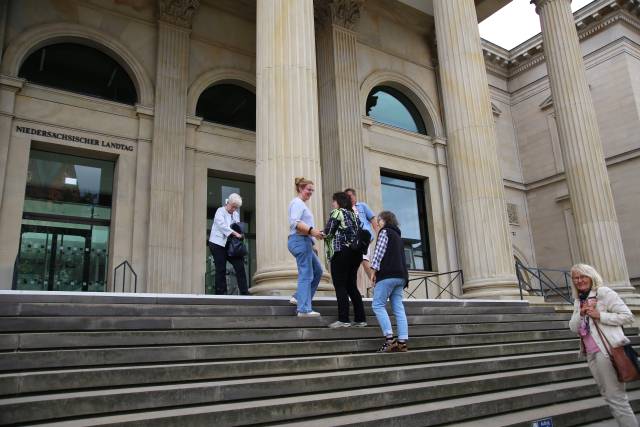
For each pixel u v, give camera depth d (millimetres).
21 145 12219
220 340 5746
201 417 4047
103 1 14328
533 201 25594
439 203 19359
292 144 8992
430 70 20797
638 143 21734
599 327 4699
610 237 15227
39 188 12773
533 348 7906
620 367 4516
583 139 15969
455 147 12664
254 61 16750
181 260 13625
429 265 18844
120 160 13578
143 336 5320
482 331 8328
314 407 4602
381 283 6406
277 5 9734
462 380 5910
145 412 4133
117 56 14312
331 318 7039
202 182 14797
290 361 5383
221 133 15461
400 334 6320
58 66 13680
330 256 6887
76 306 5805
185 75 15000
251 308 6871
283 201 8727
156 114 14188
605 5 22750
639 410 6371
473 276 11812
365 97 18266
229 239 9070
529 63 26375
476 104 12742
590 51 23812
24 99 12523
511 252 12078
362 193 16422
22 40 12797
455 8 13438
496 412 5383
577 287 4977
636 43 23281
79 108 13242
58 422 3770
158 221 13492
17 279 11922
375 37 19391
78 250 12984
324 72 17469
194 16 15867
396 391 5148
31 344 4797
